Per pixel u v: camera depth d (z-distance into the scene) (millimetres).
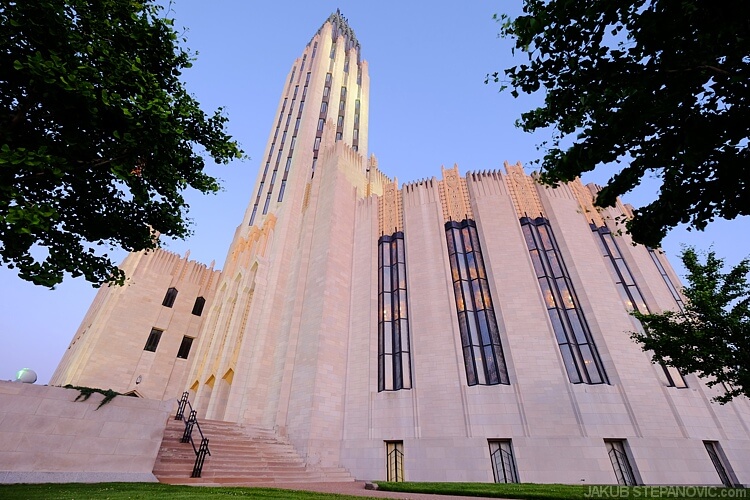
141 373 34188
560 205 25859
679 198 6004
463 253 25297
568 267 23078
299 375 22297
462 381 19734
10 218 5664
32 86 6676
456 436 18188
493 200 26766
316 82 48375
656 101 5402
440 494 13266
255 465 14727
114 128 7641
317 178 34156
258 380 24156
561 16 5652
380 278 26094
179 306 39469
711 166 5719
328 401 20781
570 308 21719
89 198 8398
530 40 6078
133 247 9648
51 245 7832
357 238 29234
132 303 36094
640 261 23938
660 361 14578
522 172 28391
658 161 5840
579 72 5969
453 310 22422
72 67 6820
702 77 5152
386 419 19938
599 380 19156
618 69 5594
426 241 26141
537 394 18562
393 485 14664
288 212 33688
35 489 7887
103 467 10070
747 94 4996
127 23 7961
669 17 4887
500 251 24047
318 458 18562
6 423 9102
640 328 20641
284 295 28766
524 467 16719
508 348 20328
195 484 11289
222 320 31547
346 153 34062
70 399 10156
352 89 54188
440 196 28922
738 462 17016
